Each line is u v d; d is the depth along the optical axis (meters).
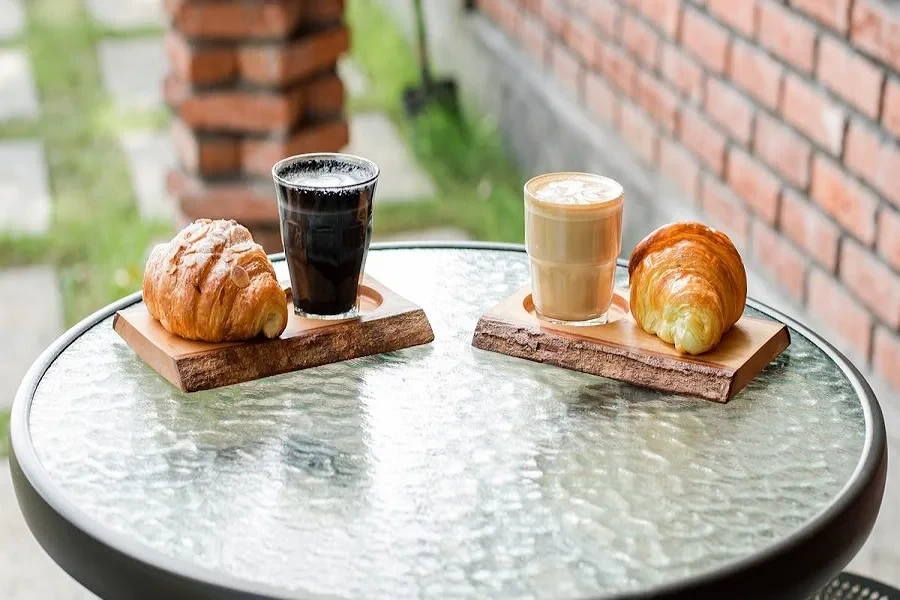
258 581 1.50
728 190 2.81
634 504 1.59
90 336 1.83
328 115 2.96
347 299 1.81
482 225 3.62
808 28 2.52
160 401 1.72
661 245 1.77
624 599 1.48
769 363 1.79
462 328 1.85
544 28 3.75
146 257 3.37
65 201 3.75
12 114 4.36
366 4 5.34
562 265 1.77
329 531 1.56
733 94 2.75
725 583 1.50
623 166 3.24
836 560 1.57
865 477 1.61
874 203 2.43
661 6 2.99
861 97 2.43
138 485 1.61
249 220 2.95
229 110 2.84
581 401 1.72
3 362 2.95
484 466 1.63
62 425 1.68
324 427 1.68
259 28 2.78
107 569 1.54
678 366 1.73
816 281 2.60
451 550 1.54
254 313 1.74
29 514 1.62
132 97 4.50
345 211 1.77
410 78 4.64
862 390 1.74
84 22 5.22
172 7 2.80
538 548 1.54
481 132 4.18
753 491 1.60
